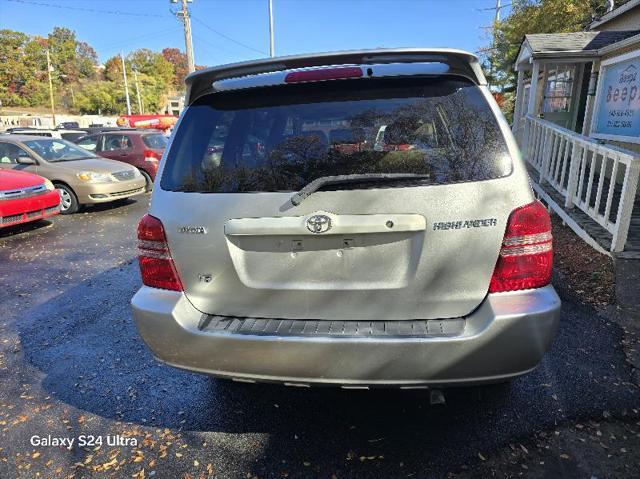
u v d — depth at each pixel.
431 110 2.15
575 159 6.11
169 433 2.61
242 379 2.25
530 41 10.35
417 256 2.06
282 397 2.90
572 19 17.69
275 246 2.18
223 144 2.31
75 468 2.38
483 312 2.04
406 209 2.02
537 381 2.89
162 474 2.31
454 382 2.06
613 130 8.26
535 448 2.35
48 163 9.45
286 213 2.11
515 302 2.02
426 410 2.69
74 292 4.91
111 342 3.75
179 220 2.27
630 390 2.78
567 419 2.55
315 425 2.62
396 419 2.63
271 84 2.29
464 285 2.06
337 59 2.27
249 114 2.32
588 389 2.80
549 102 12.38
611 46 8.07
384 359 2.03
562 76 11.85
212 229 2.21
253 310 2.27
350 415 2.69
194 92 2.47
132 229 7.98
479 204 2.02
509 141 2.12
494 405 2.69
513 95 26.09
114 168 9.84
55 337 3.86
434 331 2.04
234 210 2.18
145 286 2.41
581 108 11.48
